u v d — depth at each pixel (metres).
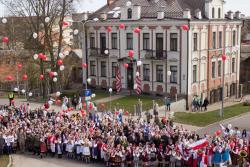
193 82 55.38
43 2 58.06
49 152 34.59
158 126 36.16
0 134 34.69
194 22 53.81
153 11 57.47
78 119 38.69
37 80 66.31
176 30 54.03
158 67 56.66
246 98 65.25
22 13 59.78
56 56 62.62
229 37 62.78
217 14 59.19
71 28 67.19
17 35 64.12
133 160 30.97
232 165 30.89
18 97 62.62
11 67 70.38
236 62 65.56
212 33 58.34
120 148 31.17
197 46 55.44
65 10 59.44
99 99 56.31
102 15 61.50
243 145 31.66
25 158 33.75
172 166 30.75
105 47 62.00
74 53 72.50
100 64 63.06
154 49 56.41
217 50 59.84
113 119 39.22
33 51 60.94
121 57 60.06
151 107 50.12
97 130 34.25
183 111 52.66
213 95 60.28
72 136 33.69
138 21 57.22
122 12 58.97
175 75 55.16
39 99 59.38
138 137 33.50
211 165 30.42
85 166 31.61
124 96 57.88
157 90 57.00
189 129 42.41
